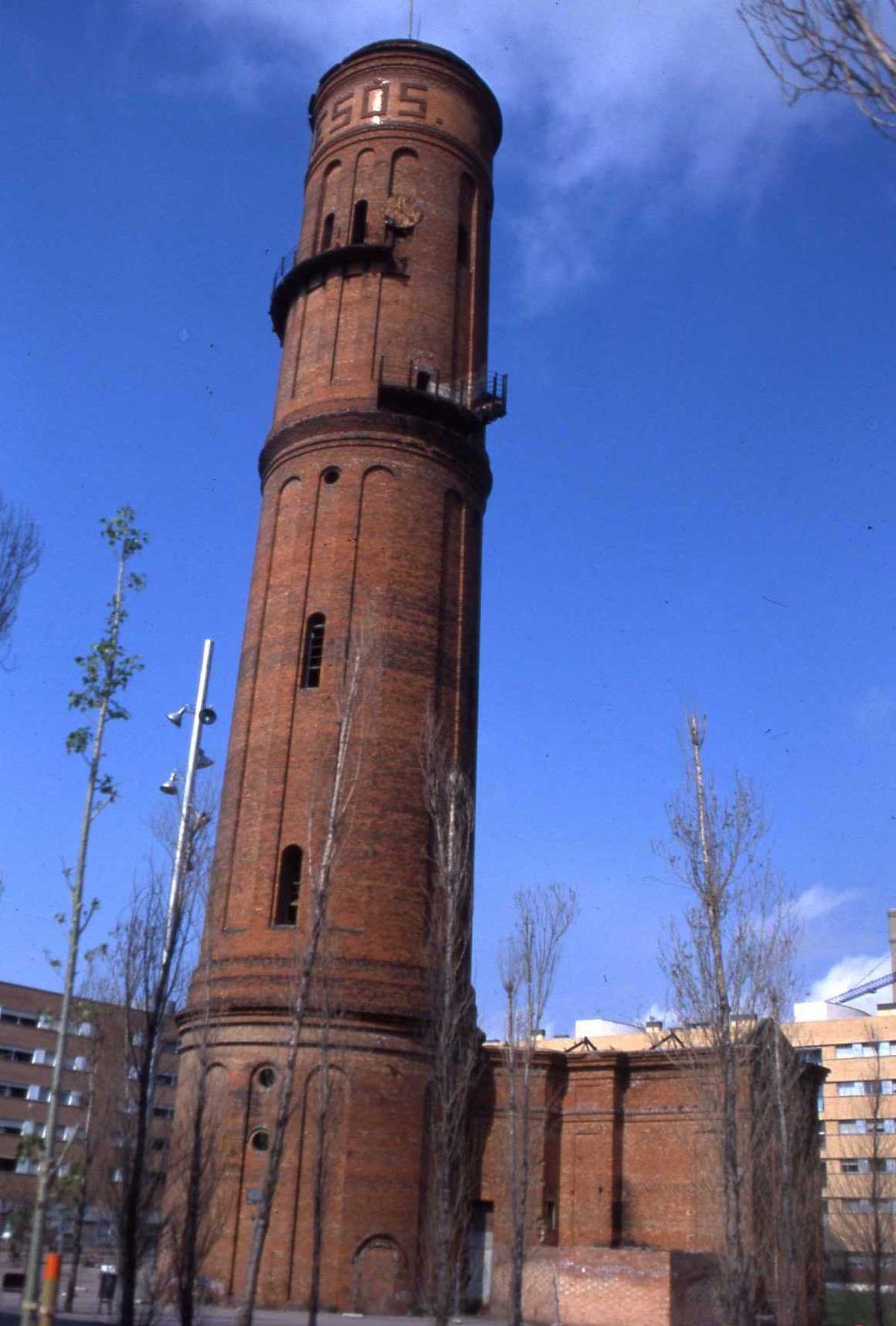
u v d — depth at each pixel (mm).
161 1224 27828
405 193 47562
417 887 38250
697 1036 38250
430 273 46531
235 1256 34062
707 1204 35594
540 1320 35125
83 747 20922
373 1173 34781
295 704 40188
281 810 38969
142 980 27688
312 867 37469
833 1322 55844
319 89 51562
